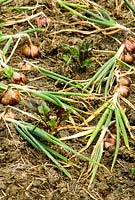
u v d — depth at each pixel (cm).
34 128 132
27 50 154
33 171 127
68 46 155
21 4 170
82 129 136
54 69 151
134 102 143
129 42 156
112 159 130
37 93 140
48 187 124
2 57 151
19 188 123
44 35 160
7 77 147
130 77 150
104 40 161
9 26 163
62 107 138
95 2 173
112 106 139
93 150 130
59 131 135
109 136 134
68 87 146
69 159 130
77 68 151
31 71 150
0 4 165
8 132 133
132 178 127
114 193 124
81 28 164
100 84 145
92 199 122
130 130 137
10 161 129
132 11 165
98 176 127
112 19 165
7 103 140
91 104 143
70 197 123
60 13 167
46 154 129
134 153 131
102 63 154
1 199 121
